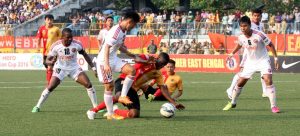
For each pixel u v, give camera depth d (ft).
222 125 50.21
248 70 61.26
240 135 44.93
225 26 147.02
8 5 200.23
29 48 159.43
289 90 88.94
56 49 60.34
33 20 185.98
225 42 139.54
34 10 197.88
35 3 200.03
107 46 52.60
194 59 141.08
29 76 126.00
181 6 188.44
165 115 54.60
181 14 184.14
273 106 60.18
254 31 60.03
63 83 105.70
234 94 62.54
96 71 57.06
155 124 50.78
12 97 78.54
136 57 54.24
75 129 48.14
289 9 235.81
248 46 60.49
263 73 60.23
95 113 54.75
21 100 74.28
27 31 182.80
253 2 242.37
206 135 44.93
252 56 60.85
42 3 199.82
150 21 173.17
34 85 100.94
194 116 56.65
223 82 106.73
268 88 60.34
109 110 54.19
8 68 156.66
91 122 52.34
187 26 149.38
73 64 60.64
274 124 50.80
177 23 150.10
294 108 64.28
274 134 45.42
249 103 69.92
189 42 146.10
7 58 156.66
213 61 138.00
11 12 198.49
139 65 54.03
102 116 56.49
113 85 53.72
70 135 45.16
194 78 117.60
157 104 68.23
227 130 47.42
